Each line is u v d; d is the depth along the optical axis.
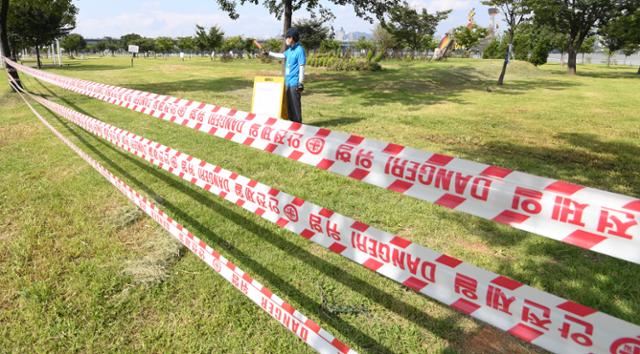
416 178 1.19
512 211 1.00
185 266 2.65
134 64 31.72
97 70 22.78
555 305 0.94
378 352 1.96
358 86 14.36
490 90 13.90
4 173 4.36
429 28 40.66
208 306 2.28
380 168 1.28
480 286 1.08
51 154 5.00
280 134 1.64
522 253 2.87
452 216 3.44
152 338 2.05
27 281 2.48
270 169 4.52
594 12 24.64
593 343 0.90
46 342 2.03
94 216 3.36
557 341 0.96
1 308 2.27
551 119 8.30
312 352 1.95
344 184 4.12
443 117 8.19
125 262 2.68
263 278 2.51
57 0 15.25
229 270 1.75
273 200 1.71
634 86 16.89
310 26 29.50
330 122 7.30
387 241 1.28
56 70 23.38
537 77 21.61
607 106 10.45
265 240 2.97
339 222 1.42
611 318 0.86
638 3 25.08
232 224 3.20
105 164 4.60
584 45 49.41
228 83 14.41
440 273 1.16
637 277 2.54
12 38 28.42
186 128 6.29
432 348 1.99
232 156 4.93
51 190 3.89
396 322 2.16
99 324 2.14
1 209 3.50
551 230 0.94
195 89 12.43
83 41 78.19
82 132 6.10
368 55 26.67
